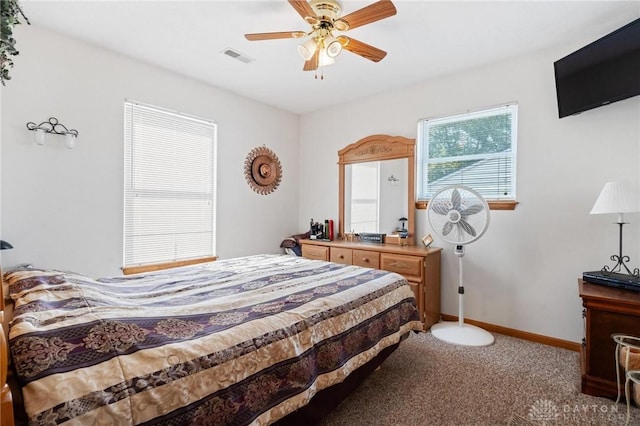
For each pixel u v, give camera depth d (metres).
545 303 2.65
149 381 0.87
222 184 3.61
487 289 2.94
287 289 1.73
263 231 4.07
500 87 2.87
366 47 2.12
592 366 1.86
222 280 1.90
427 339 2.72
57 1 2.03
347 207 3.99
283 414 1.14
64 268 2.46
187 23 2.29
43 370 0.77
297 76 3.23
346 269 2.31
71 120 2.49
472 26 2.29
